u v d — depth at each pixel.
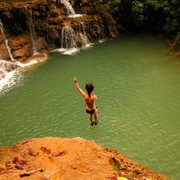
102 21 33.72
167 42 31.45
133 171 8.57
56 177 7.07
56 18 31.70
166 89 22.81
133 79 24.42
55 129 18.73
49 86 23.78
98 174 7.59
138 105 20.89
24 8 29.41
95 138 17.73
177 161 15.75
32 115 20.23
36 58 28.80
